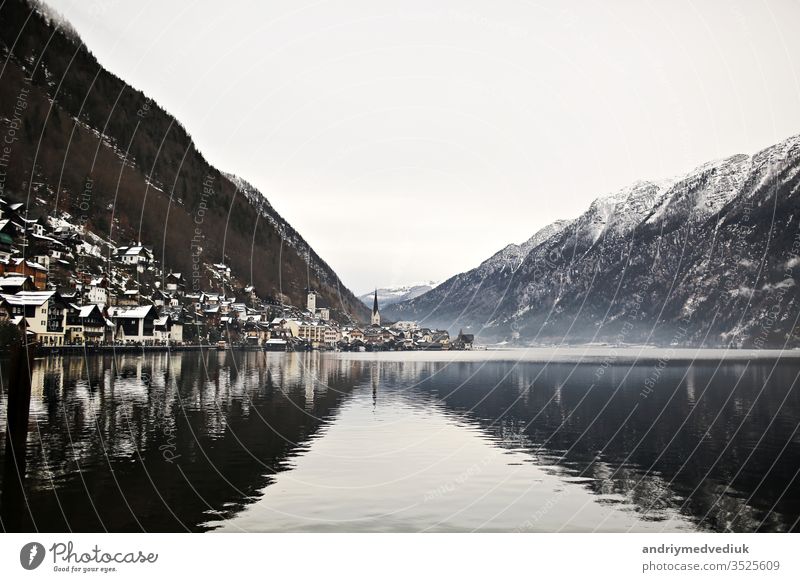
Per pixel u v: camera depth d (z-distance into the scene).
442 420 50.06
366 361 159.25
